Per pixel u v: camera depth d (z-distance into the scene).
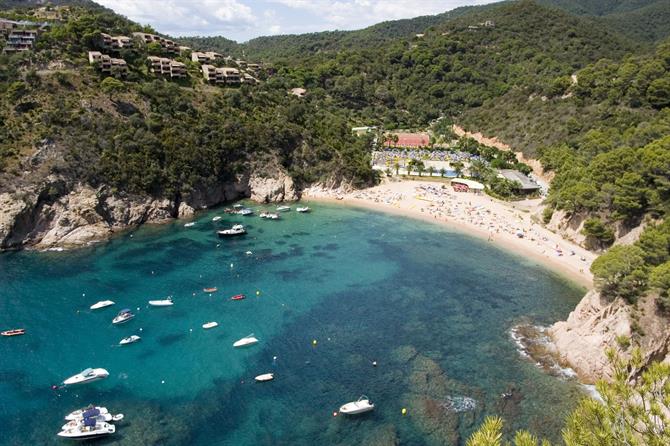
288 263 119.12
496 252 129.38
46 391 71.38
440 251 129.50
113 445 61.53
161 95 168.50
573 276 115.44
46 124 136.12
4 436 62.50
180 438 63.09
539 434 64.62
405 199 172.75
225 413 67.94
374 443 63.03
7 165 124.75
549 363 81.00
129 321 90.81
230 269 114.38
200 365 78.56
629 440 23.94
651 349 74.50
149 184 143.00
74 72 156.75
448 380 75.88
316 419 67.19
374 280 111.06
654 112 179.50
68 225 127.25
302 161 180.12
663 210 114.75
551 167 190.75
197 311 95.25
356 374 77.19
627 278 79.56
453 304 100.56
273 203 168.88
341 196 176.62
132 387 72.88
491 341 87.12
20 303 95.62
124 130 148.25
